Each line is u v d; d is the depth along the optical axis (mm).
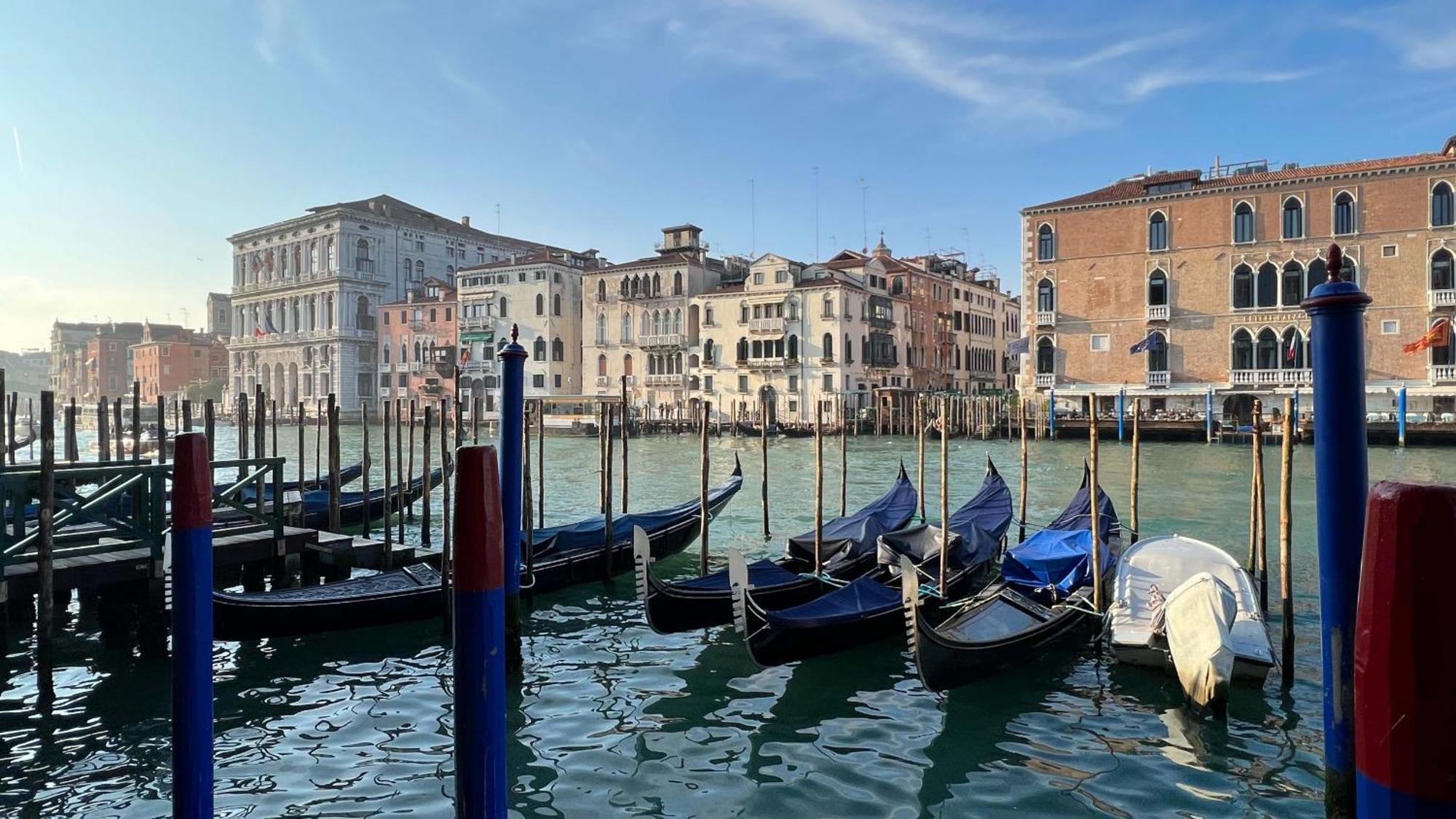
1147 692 8500
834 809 6305
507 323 65500
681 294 59531
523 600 11859
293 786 6684
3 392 12688
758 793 6555
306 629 10094
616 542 13242
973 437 47281
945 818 6180
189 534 3572
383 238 75000
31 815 6258
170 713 8164
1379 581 1795
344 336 71750
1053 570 10695
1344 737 3498
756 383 56375
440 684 8984
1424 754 1713
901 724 7875
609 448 13062
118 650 9797
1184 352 43469
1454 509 1704
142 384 94438
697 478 30562
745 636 8773
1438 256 38656
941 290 66188
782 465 34781
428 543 15031
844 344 53906
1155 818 6145
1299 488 24109
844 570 12031
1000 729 7707
